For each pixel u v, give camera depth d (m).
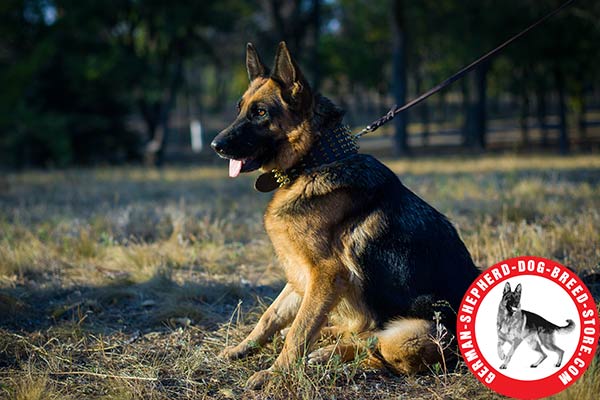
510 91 30.72
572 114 44.09
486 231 6.01
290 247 3.43
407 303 3.31
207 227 6.79
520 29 23.45
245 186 11.87
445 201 8.27
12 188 11.98
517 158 18.95
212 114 58.31
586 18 21.77
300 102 3.54
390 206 3.43
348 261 3.38
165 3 25.27
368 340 3.30
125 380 3.20
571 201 7.82
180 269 5.48
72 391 3.13
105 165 21.97
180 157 31.44
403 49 25.89
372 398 3.09
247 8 29.75
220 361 3.52
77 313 4.32
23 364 3.39
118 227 6.93
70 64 23.20
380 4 32.47
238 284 4.82
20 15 22.61
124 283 4.90
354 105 59.03
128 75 24.66
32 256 5.55
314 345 3.74
